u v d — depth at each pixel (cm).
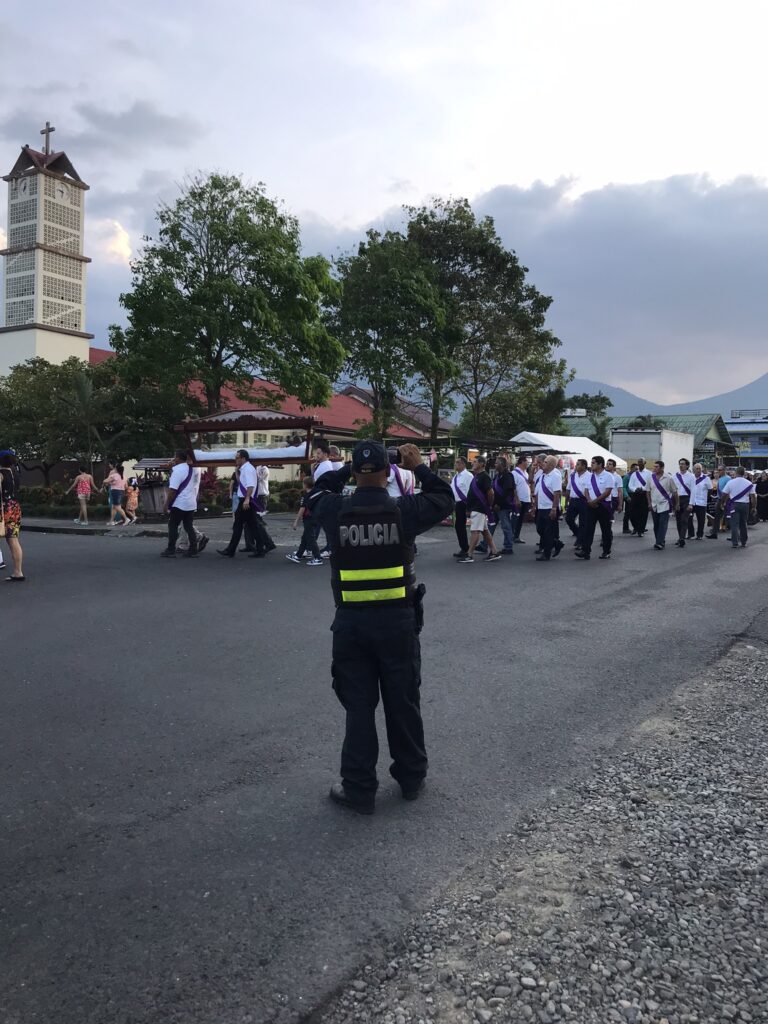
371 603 365
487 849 328
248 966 251
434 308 3406
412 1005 234
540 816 359
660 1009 232
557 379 4253
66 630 730
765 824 352
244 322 3042
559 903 287
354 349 3484
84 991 239
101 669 597
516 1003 234
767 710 514
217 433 1916
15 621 770
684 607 868
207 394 3225
